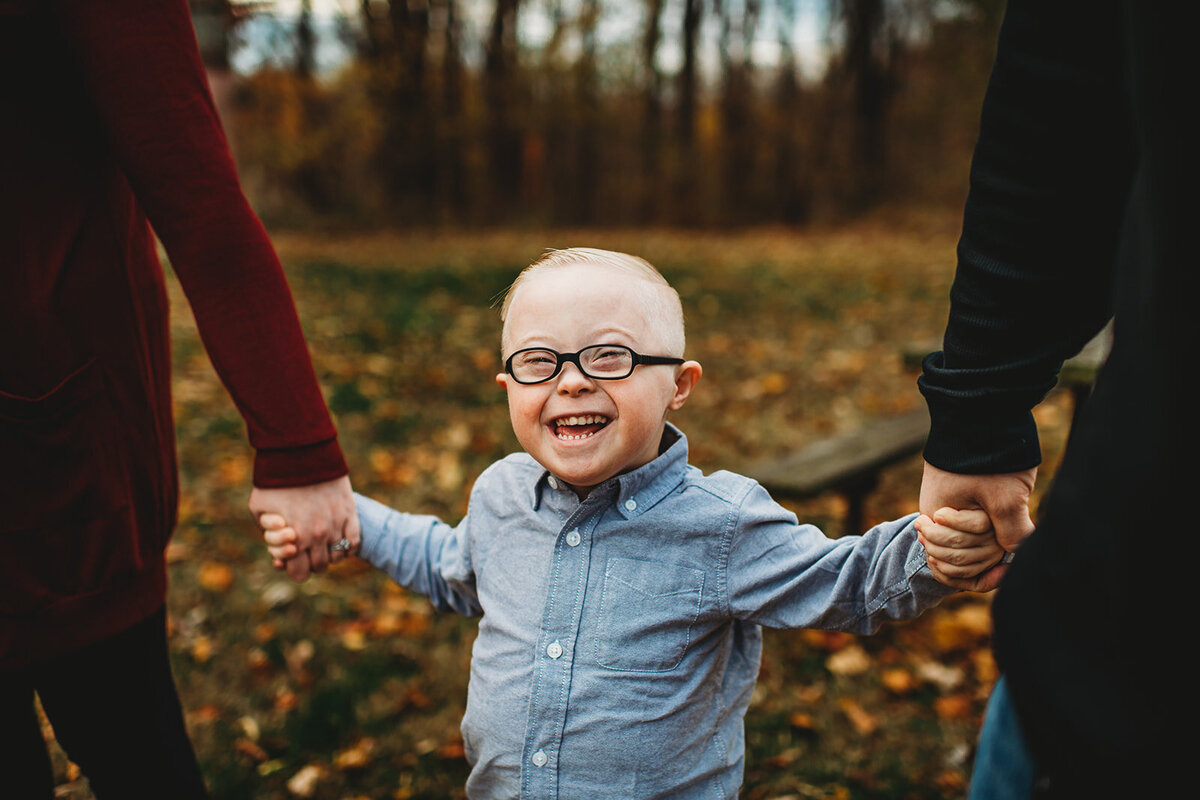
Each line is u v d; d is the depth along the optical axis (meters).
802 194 19.98
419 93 16.44
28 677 1.31
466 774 2.47
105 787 1.45
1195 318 0.68
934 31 19.31
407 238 16.14
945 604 3.29
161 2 1.25
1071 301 0.98
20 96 1.16
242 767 2.44
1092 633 0.74
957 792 2.40
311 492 1.46
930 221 17.78
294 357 1.41
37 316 1.19
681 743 1.38
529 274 1.44
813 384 6.17
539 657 1.39
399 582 1.66
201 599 3.25
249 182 16.72
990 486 1.06
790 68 19.84
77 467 1.24
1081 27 0.89
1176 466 0.69
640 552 1.39
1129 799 0.71
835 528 3.86
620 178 19.98
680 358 1.45
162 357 1.40
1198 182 0.67
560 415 1.36
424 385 5.88
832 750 2.56
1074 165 0.92
